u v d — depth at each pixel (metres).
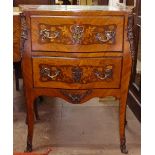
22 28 1.60
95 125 2.22
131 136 2.06
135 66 2.33
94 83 1.68
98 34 1.59
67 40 1.59
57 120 2.30
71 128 2.17
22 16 1.58
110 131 2.13
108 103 2.65
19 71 2.81
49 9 1.63
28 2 2.97
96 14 1.55
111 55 1.62
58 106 2.59
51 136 2.04
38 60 1.63
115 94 1.72
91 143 1.96
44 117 2.35
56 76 1.66
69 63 1.63
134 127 2.19
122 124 1.80
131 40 1.61
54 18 1.55
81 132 2.11
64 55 1.61
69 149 1.88
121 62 1.64
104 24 1.57
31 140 1.82
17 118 2.32
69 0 4.02
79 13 1.54
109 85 1.69
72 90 1.69
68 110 2.51
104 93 1.71
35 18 1.56
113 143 1.96
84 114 2.42
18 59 2.04
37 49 1.61
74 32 1.57
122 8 1.71
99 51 1.61
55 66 1.64
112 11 1.56
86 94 1.70
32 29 1.58
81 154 1.83
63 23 1.56
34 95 1.72
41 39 1.60
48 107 2.57
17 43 2.01
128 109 2.50
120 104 1.75
